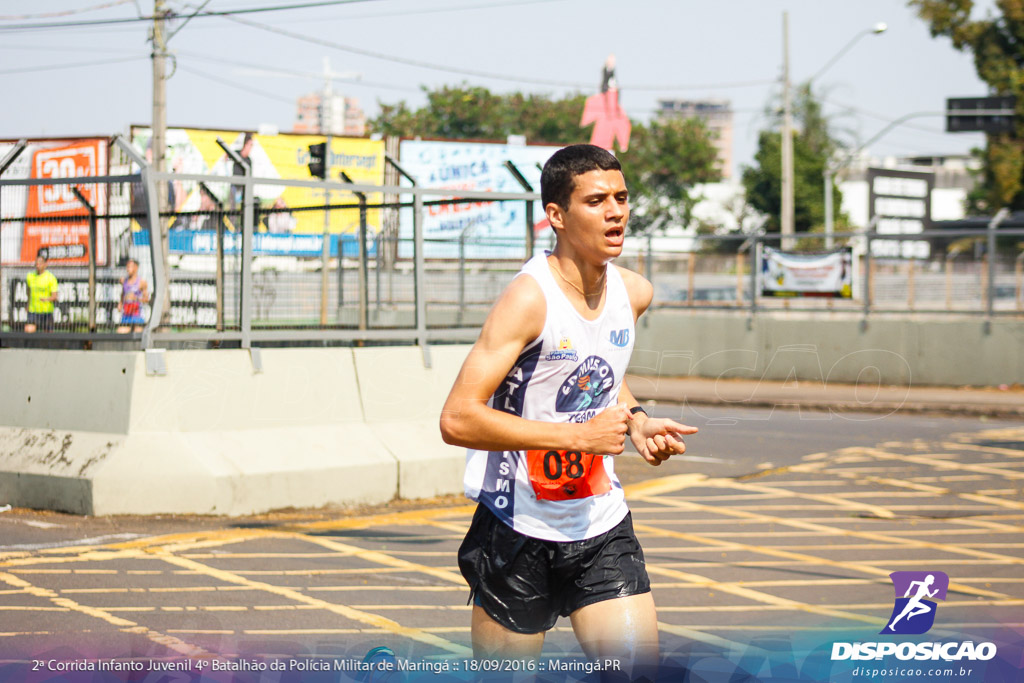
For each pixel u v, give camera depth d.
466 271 12.40
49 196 9.87
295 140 27.84
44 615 5.70
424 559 7.29
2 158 9.70
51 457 8.87
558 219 2.98
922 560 7.32
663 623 5.61
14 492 8.94
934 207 67.81
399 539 7.93
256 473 8.76
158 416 8.62
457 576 6.80
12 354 9.48
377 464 9.41
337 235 11.27
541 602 3.18
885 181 37.16
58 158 25.53
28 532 7.96
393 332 10.05
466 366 2.92
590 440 2.85
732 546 7.84
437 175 29.81
